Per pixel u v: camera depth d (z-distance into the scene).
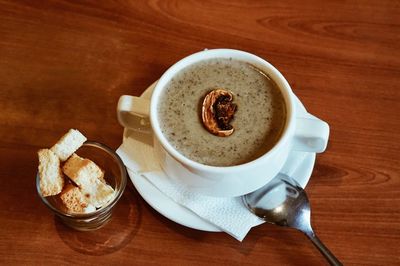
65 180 0.39
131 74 0.46
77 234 0.39
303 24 0.48
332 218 0.39
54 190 0.37
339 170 0.41
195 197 0.39
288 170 0.40
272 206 0.39
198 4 0.49
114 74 0.46
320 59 0.46
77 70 0.46
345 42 0.47
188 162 0.35
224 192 0.37
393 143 0.42
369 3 0.49
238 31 0.48
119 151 0.40
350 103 0.44
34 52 0.46
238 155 0.36
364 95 0.44
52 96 0.44
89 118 0.43
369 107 0.44
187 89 0.39
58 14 0.48
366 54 0.46
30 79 0.45
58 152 0.38
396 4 0.49
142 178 0.40
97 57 0.46
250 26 0.48
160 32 0.48
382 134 0.43
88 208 0.37
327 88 0.45
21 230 0.39
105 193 0.38
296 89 0.45
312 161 0.40
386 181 0.41
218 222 0.37
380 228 0.39
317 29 0.48
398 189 0.40
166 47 0.47
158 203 0.39
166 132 0.37
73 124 0.43
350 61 0.46
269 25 0.48
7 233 0.39
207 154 0.36
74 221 0.38
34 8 0.48
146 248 0.38
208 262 0.38
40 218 0.39
